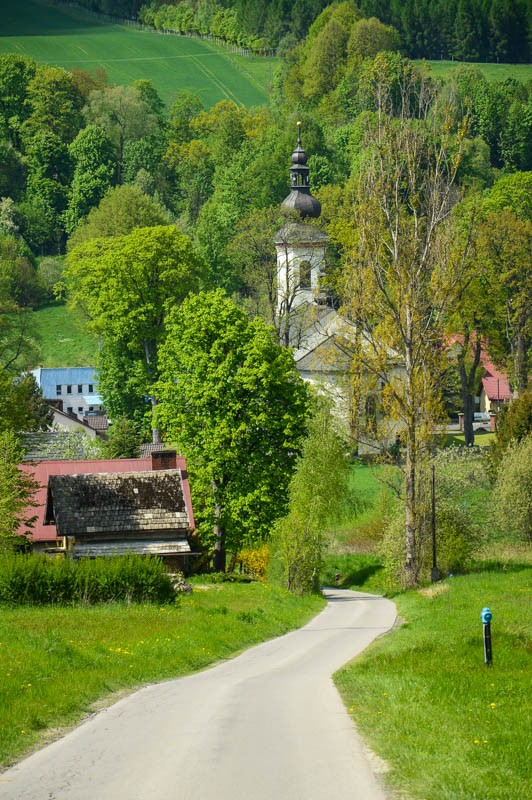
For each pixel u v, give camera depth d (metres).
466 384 172.50
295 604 82.56
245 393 103.69
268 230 180.75
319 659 50.25
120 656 47.06
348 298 104.38
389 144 99.31
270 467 102.19
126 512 96.12
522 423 129.50
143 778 24.53
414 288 95.69
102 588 69.25
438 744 27.80
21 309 171.50
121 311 171.75
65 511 95.19
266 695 37.06
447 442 180.50
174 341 106.81
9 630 53.59
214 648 53.78
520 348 173.00
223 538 103.31
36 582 68.12
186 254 177.00
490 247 166.62
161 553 94.88
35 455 153.50
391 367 99.88
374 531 125.62
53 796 23.39
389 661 45.16
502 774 24.84
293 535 94.50
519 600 70.44
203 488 102.69
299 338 167.88
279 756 26.53
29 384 130.88
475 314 167.25
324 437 105.50
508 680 38.56
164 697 37.22
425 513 100.38
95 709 35.28
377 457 103.19
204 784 23.83
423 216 97.56
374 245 97.88
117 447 152.62
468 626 57.59
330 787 23.62
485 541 108.69
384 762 26.05
